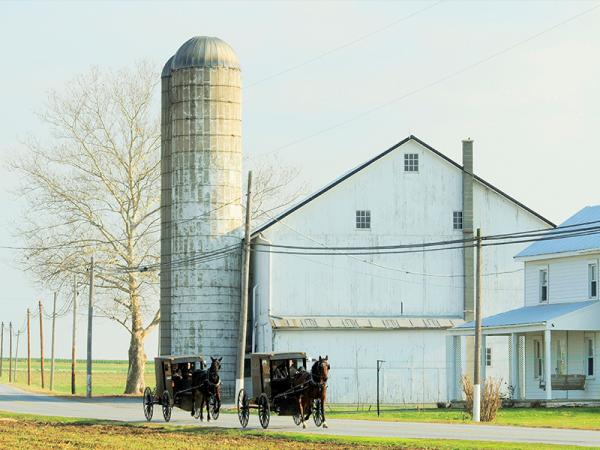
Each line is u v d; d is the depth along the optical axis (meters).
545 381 68.69
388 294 86.19
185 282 88.81
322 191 85.88
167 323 91.00
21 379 181.12
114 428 53.06
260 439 45.16
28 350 154.12
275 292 84.75
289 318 84.44
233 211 89.81
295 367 49.44
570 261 74.00
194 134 89.81
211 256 88.56
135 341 108.94
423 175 86.94
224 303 88.50
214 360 54.41
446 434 45.50
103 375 199.00
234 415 62.16
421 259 86.69
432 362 85.25
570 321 68.75
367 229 86.25
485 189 87.56
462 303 86.81
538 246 77.75
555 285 75.38
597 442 41.06
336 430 48.16
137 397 97.25
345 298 85.75
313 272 85.50
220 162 89.69
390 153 86.88
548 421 56.06
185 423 54.56
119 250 107.50
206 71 90.00
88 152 106.69
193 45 91.12
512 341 74.00
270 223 85.31
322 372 48.22
